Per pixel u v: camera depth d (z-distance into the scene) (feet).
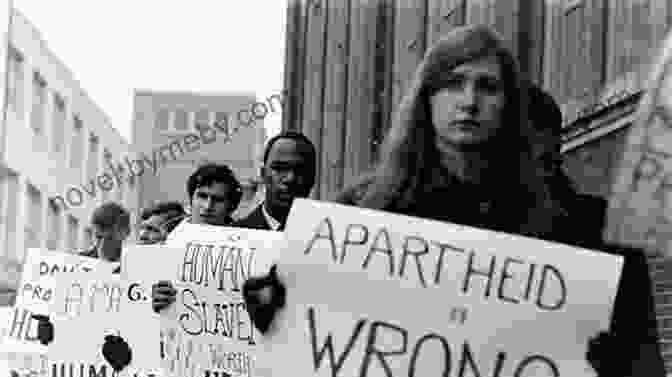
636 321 13.91
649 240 14.02
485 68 15.72
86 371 15.71
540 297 9.37
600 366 9.26
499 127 15.69
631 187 14.28
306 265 9.74
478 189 15.72
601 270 9.33
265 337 9.80
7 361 16.17
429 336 9.50
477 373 9.41
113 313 15.49
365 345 9.59
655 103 13.96
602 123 15.12
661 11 14.37
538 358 9.34
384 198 16.65
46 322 16.03
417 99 16.29
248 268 13.50
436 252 9.57
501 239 9.50
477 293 9.47
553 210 15.29
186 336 13.96
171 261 14.17
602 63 15.62
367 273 9.65
